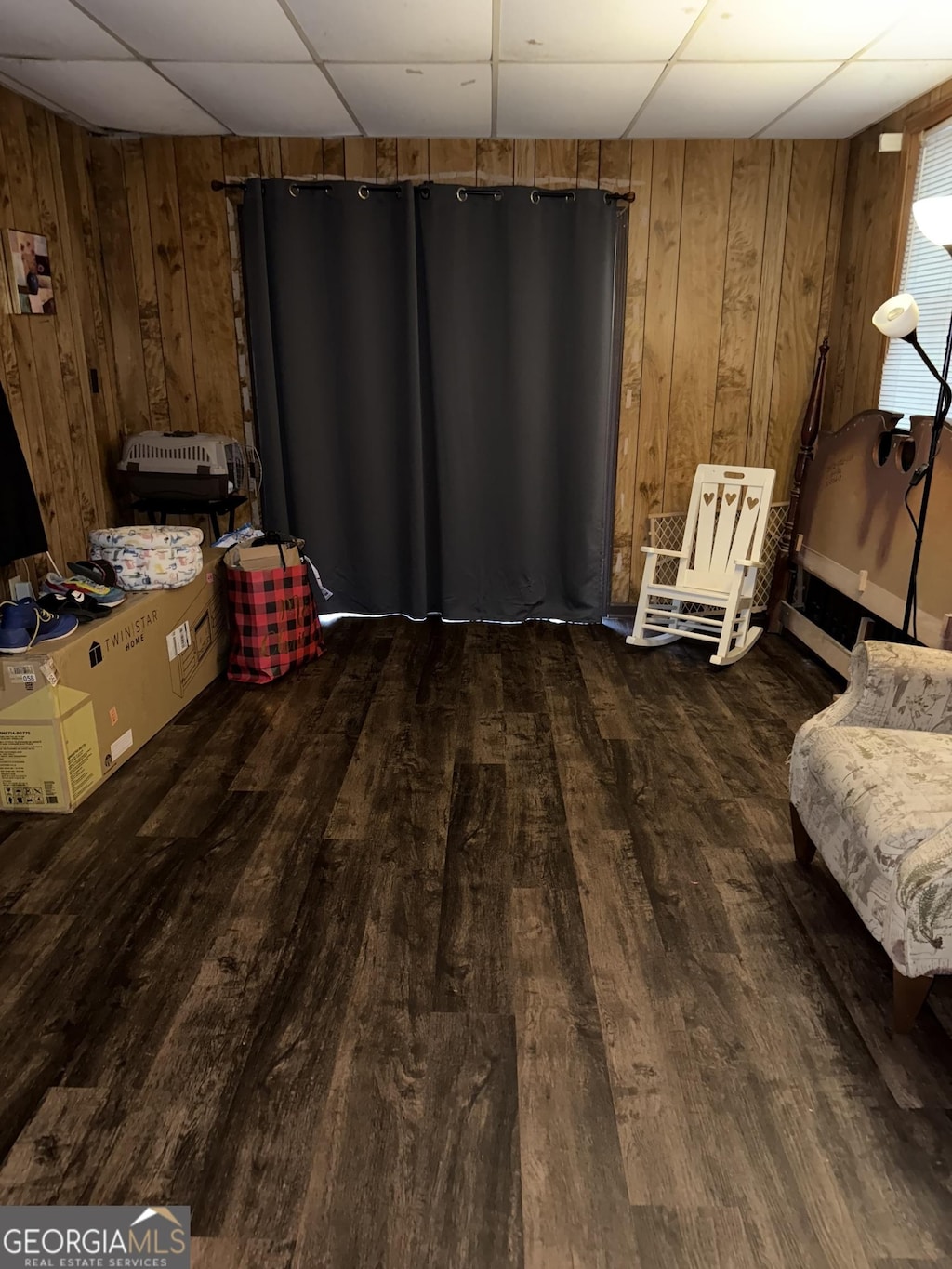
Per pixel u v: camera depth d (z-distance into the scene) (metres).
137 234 4.34
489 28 2.80
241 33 2.84
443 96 3.52
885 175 3.87
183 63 3.15
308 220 4.25
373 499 4.62
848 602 4.02
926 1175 1.58
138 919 2.28
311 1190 1.55
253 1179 1.57
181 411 4.57
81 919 2.28
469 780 3.02
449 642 4.42
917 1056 1.86
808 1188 1.56
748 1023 1.94
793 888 2.42
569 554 4.66
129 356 4.50
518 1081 1.78
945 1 2.60
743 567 4.11
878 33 2.85
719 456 4.64
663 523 4.70
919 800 1.95
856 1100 1.74
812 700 3.74
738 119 3.85
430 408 4.52
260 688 3.83
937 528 3.16
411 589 4.72
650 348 4.49
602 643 4.44
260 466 4.57
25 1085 1.76
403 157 4.24
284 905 2.33
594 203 4.17
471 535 4.65
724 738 3.36
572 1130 1.67
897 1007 1.89
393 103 3.62
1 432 3.08
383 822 2.75
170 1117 1.69
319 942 2.19
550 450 4.56
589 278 4.25
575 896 2.38
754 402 4.57
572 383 4.42
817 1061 1.84
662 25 2.78
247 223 4.21
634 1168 1.59
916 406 3.67
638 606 4.42
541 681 3.92
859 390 4.16
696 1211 1.51
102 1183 1.55
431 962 2.12
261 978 2.06
